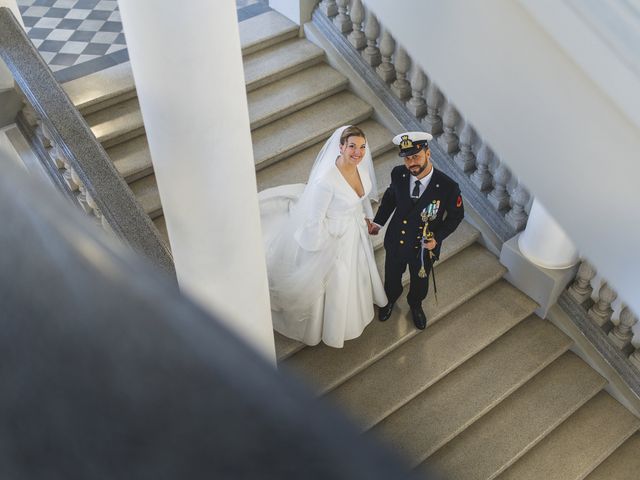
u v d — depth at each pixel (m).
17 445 0.13
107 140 5.15
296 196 4.84
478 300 5.38
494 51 1.56
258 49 5.99
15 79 4.56
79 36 6.40
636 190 1.46
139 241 3.77
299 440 0.13
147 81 2.38
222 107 2.47
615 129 1.40
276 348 4.74
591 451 5.00
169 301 0.14
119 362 0.14
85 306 0.14
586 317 5.21
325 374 4.73
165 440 0.13
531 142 1.62
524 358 5.17
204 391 0.14
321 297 4.51
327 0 5.86
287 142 5.52
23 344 0.14
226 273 3.04
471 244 5.60
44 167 5.05
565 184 1.61
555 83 1.46
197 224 2.82
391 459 0.13
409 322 5.06
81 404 0.13
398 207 4.46
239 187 2.77
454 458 4.76
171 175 2.66
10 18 4.73
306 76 5.95
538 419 4.98
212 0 2.22
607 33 1.25
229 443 0.13
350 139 4.08
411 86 5.51
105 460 0.13
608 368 5.23
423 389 4.84
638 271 1.62
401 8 1.72
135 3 2.19
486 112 1.68
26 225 0.14
